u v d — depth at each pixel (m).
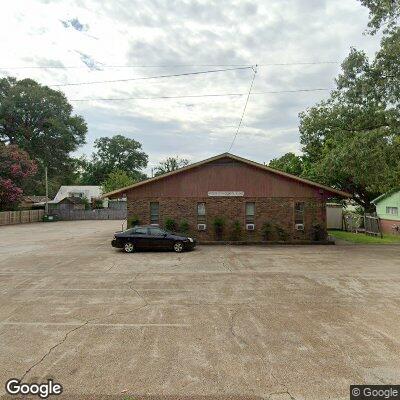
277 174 24.20
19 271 14.15
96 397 4.90
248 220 24.33
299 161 43.56
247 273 13.47
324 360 5.95
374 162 19.86
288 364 5.82
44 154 68.88
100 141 99.00
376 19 18.44
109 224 47.66
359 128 21.47
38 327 7.63
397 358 6.02
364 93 19.86
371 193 36.16
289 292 10.54
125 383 5.26
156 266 15.12
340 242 24.42
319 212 24.02
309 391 5.00
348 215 36.25
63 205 63.31
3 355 6.25
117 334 7.19
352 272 13.54
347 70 19.94
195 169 24.47
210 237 24.20
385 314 8.40
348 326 7.59
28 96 65.31
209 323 7.82
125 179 68.75
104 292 10.67
